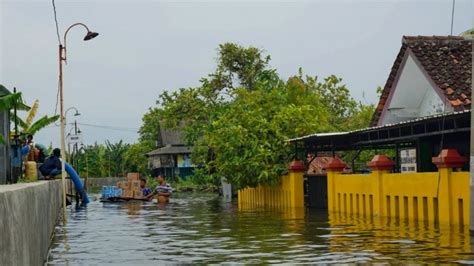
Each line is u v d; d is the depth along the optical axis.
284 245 13.10
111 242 14.73
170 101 52.66
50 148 43.34
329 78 46.16
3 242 5.29
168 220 21.72
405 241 12.94
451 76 19.59
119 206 33.41
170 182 72.75
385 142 21.83
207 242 14.08
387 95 22.70
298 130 28.31
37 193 9.39
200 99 47.19
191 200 39.69
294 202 26.36
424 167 20.83
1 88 25.84
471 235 13.38
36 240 9.03
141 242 14.55
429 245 12.19
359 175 20.95
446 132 16.41
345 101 45.91
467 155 19.20
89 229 18.55
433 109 21.72
